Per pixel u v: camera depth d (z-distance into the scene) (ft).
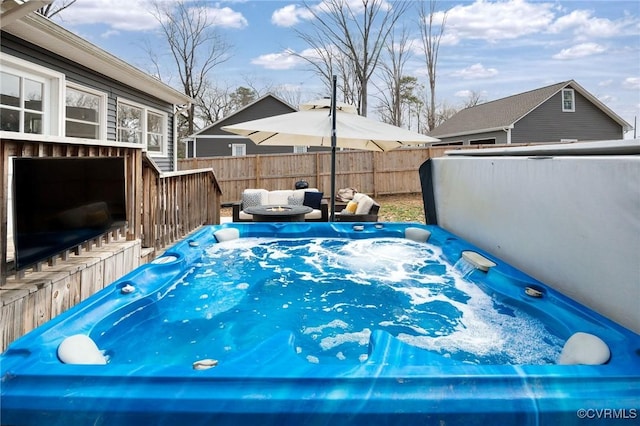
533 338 7.01
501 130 54.70
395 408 3.85
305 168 36.37
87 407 3.88
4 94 14.67
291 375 4.10
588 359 4.85
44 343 5.08
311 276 11.42
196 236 13.14
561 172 7.20
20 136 6.73
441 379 4.07
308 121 16.14
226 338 7.53
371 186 36.78
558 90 54.24
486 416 3.84
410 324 8.18
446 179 13.38
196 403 3.85
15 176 6.50
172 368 4.24
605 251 6.08
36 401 3.93
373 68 60.34
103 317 6.59
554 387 4.03
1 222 6.66
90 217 8.99
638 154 6.03
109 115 20.90
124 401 3.89
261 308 9.11
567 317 6.40
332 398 3.90
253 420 3.81
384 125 16.89
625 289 5.66
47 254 7.39
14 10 10.49
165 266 9.32
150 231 12.86
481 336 7.60
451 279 10.41
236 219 21.72
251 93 78.18
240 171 35.65
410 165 37.42
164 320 8.36
